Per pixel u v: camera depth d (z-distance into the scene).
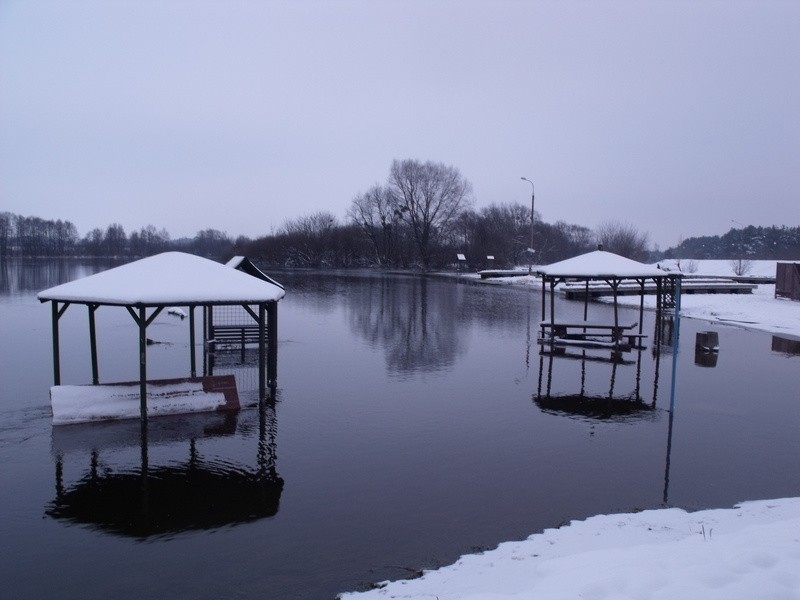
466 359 17.19
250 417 11.33
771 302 32.38
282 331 22.55
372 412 11.71
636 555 5.52
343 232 81.56
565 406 12.21
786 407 12.22
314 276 60.12
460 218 74.94
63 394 11.00
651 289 38.88
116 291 11.01
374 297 36.75
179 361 16.64
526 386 13.91
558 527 6.96
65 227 127.31
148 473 8.64
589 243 91.12
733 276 47.88
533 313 28.64
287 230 93.19
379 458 9.23
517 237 71.69
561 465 8.99
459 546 6.55
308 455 9.35
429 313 28.61
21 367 15.76
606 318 26.78
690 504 7.63
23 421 10.99
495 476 8.55
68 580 5.99
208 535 6.87
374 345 19.50
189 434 10.31
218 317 26.22
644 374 15.27
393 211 76.88
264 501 7.73
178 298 10.92
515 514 7.35
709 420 11.31
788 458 9.33
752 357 17.72
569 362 16.83
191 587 5.84
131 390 11.50
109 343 19.55
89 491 8.03
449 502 7.69
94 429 10.55
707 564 5.01
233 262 18.14
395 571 6.04
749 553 5.15
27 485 8.23
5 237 118.00
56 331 11.68
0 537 6.84
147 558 6.38
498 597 4.79
